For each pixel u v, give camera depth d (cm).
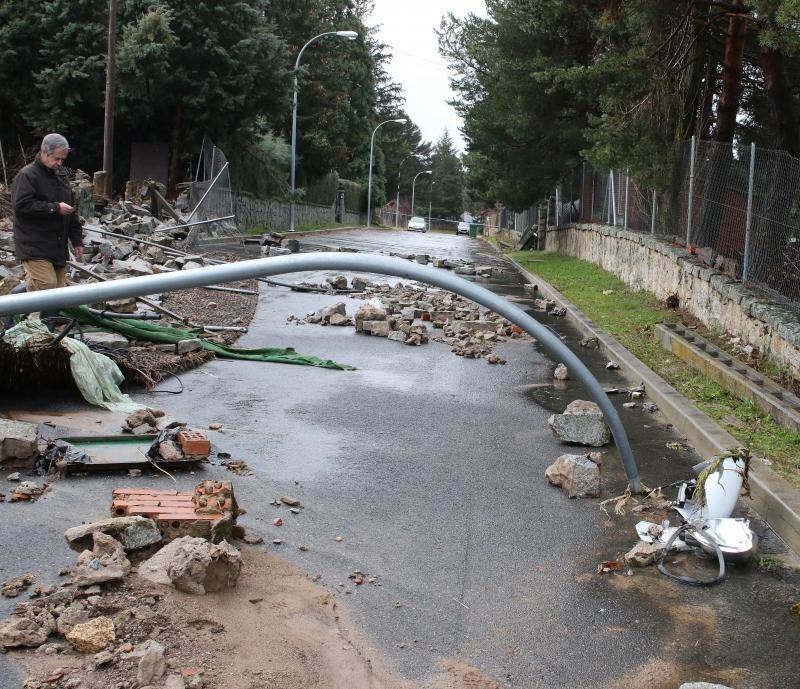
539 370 1080
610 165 1506
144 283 400
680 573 482
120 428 658
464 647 388
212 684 325
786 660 391
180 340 977
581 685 362
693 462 694
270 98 3269
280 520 509
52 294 392
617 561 492
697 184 1455
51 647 339
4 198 1775
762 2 1012
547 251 3656
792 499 545
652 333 1285
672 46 1541
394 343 1218
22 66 2952
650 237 1698
